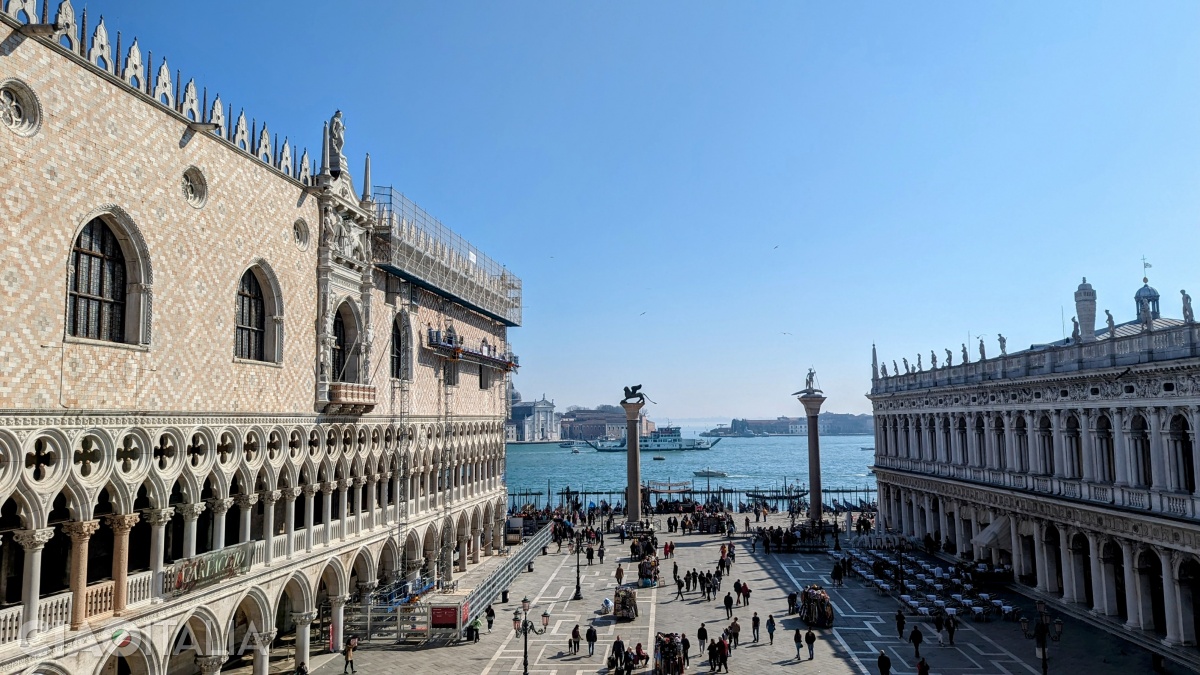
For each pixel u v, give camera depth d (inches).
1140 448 1711.4
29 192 942.4
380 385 1935.3
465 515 2573.8
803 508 4409.5
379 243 1975.9
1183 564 1551.4
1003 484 2288.4
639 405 3644.2
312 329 1617.9
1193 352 1491.1
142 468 1122.7
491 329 2970.0
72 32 1007.0
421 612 1827.0
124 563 1097.4
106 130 1062.4
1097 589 1829.5
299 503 1640.0
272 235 1473.9
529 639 1817.2
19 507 947.3
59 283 987.9
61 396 988.6
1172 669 1477.6
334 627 1706.4
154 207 1153.4
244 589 1348.4
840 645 1742.1
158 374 1157.7
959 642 1740.9
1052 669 1520.7
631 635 1850.4
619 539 3380.9
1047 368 2036.2
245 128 1401.3
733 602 2164.1
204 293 1267.2
